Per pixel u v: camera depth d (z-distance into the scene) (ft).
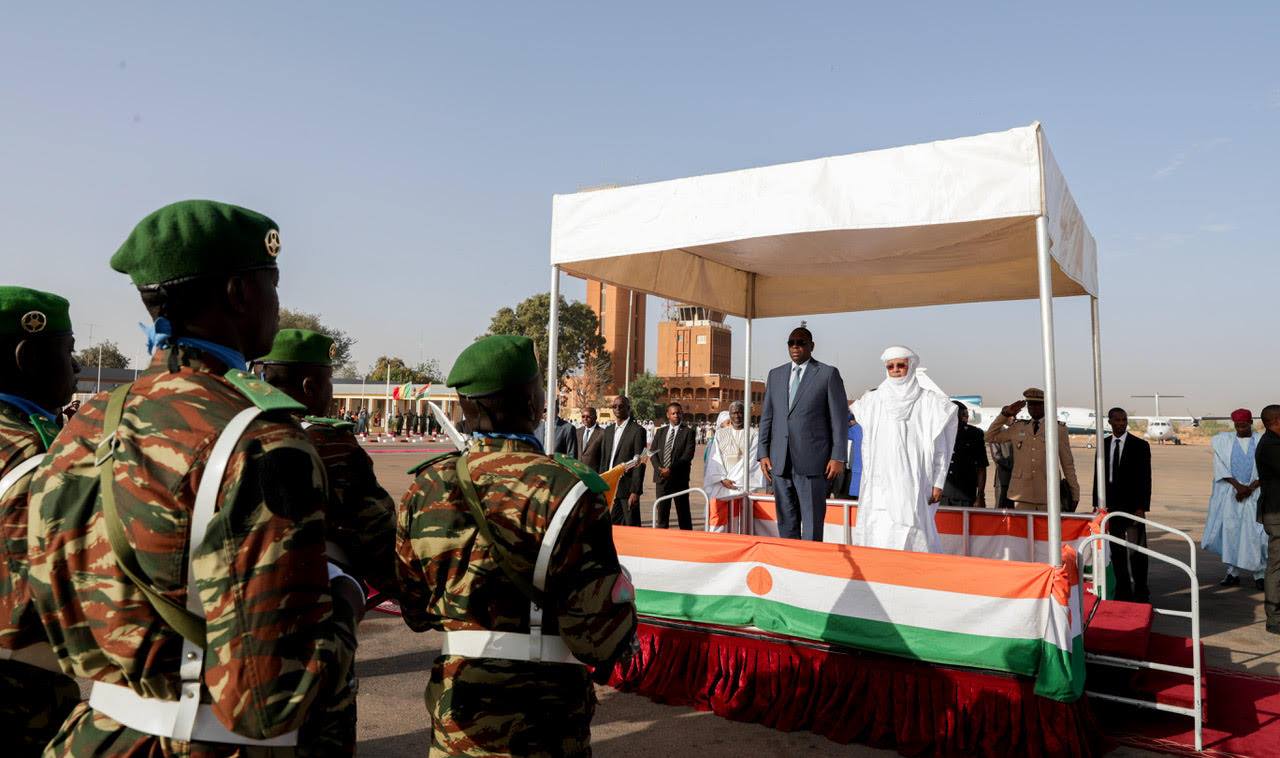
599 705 15.87
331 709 4.57
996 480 36.29
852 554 14.70
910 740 13.61
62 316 7.62
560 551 6.20
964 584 13.67
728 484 32.35
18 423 6.91
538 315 207.51
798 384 20.47
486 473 6.50
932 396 19.71
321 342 9.52
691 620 16.22
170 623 3.93
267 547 3.82
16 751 5.89
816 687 14.88
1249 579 30.76
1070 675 12.66
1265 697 16.22
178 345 4.52
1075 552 13.73
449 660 6.48
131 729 4.13
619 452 33.17
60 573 4.21
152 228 4.52
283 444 4.05
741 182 16.05
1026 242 19.07
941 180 14.07
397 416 169.99
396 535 7.14
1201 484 74.38
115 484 4.02
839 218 14.90
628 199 17.54
